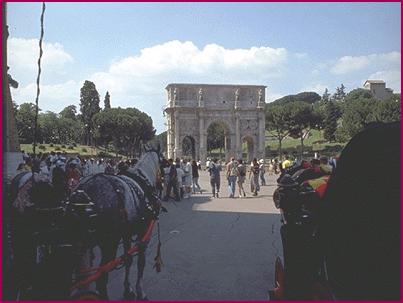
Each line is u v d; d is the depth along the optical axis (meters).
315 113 104.75
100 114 108.12
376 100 81.00
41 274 4.78
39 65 4.66
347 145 3.75
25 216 5.15
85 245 5.57
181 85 97.31
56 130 114.75
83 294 4.88
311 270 4.96
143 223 7.38
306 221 5.07
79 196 5.69
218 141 131.38
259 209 22.31
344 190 3.81
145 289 8.62
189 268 10.32
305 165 8.26
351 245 3.68
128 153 107.94
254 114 100.31
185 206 23.75
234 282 9.09
